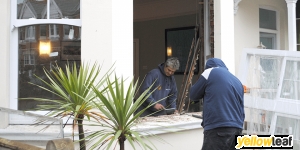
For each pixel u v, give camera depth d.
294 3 8.76
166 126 5.66
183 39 11.45
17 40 5.79
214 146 4.70
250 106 6.21
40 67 5.83
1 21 5.59
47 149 3.20
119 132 3.76
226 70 5.08
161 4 11.98
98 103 4.22
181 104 7.86
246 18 9.52
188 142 6.55
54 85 4.27
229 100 4.80
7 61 5.64
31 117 4.00
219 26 7.43
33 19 5.82
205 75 5.00
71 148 3.26
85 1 5.69
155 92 7.00
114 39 5.70
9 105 5.68
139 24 12.84
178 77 11.51
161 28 12.14
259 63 6.34
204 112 4.91
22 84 5.79
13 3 5.77
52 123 3.89
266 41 10.26
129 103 3.94
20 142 3.73
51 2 5.87
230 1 7.54
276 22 10.47
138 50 12.85
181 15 11.51
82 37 5.68
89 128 5.35
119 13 5.78
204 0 8.12
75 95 4.00
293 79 6.12
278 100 6.11
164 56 12.03
